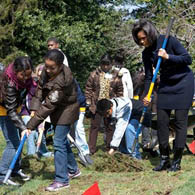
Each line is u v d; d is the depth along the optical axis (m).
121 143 6.05
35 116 4.32
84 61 18.59
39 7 16.56
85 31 17.86
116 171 5.32
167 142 5.01
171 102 4.85
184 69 4.80
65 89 4.32
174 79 4.79
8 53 15.58
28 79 4.59
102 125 7.25
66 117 4.40
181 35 13.78
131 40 17.64
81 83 18.59
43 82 4.48
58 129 4.44
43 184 4.71
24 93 4.62
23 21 15.25
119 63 7.04
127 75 6.81
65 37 16.30
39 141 6.03
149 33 4.64
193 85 4.85
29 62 4.35
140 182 4.55
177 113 4.86
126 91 6.79
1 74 4.50
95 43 18.73
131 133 5.80
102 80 6.71
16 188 4.55
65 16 18.02
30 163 5.71
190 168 5.07
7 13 15.15
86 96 6.86
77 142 6.00
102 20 19.22
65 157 4.49
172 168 4.93
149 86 5.14
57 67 4.22
